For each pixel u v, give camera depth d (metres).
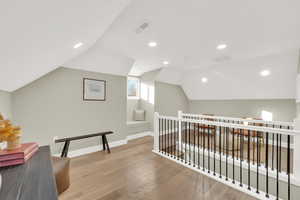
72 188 1.81
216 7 1.63
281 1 1.50
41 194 0.62
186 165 2.43
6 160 0.94
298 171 1.83
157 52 3.11
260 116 4.30
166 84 5.18
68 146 2.68
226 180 1.95
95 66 3.17
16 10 0.78
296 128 1.85
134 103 5.05
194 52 3.11
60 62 2.40
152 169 2.33
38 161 1.01
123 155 2.97
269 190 2.06
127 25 2.00
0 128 1.02
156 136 3.12
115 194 1.70
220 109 5.18
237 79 4.27
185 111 6.03
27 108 2.41
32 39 1.17
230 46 2.79
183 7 1.63
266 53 3.20
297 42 2.59
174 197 1.65
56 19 1.09
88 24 1.49
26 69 1.74
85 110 3.10
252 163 2.37
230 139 3.74
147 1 1.51
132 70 4.57
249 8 1.63
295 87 3.55
